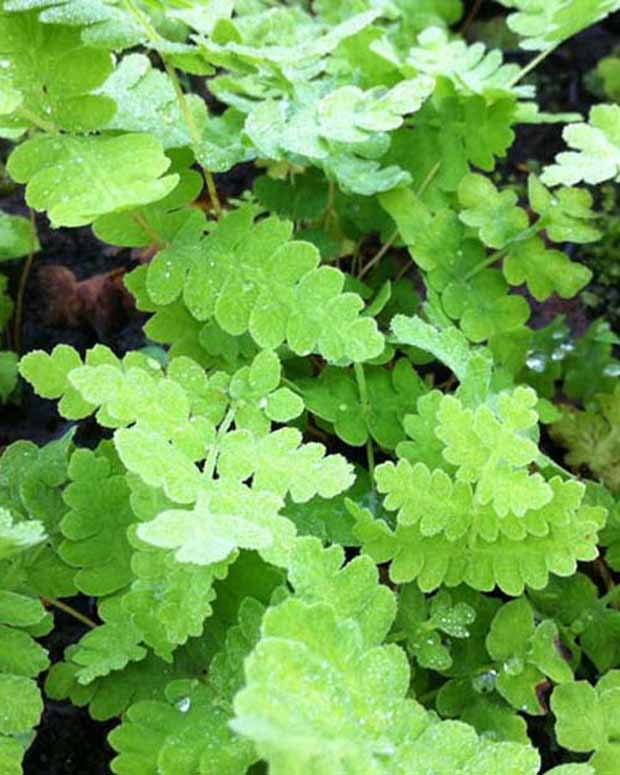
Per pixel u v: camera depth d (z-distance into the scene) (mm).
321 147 257
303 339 239
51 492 246
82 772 256
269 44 298
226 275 245
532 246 298
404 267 326
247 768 207
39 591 238
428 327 257
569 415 302
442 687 239
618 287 368
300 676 159
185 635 204
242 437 219
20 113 234
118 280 346
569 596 259
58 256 365
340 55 326
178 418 215
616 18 457
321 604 172
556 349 320
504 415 219
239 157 279
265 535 188
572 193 298
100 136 243
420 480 224
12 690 208
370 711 175
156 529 182
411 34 387
